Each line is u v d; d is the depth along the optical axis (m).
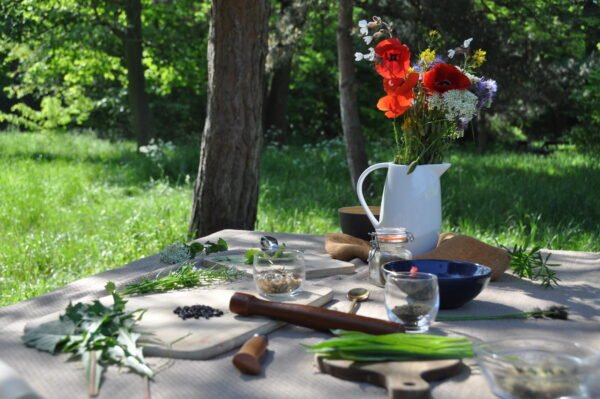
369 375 1.38
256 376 1.43
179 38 17.59
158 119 22.81
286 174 10.67
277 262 1.93
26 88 19.11
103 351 1.48
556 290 2.19
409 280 1.67
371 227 2.79
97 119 22.94
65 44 16.50
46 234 6.71
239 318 1.75
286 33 9.49
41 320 1.72
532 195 8.30
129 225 6.63
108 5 15.89
